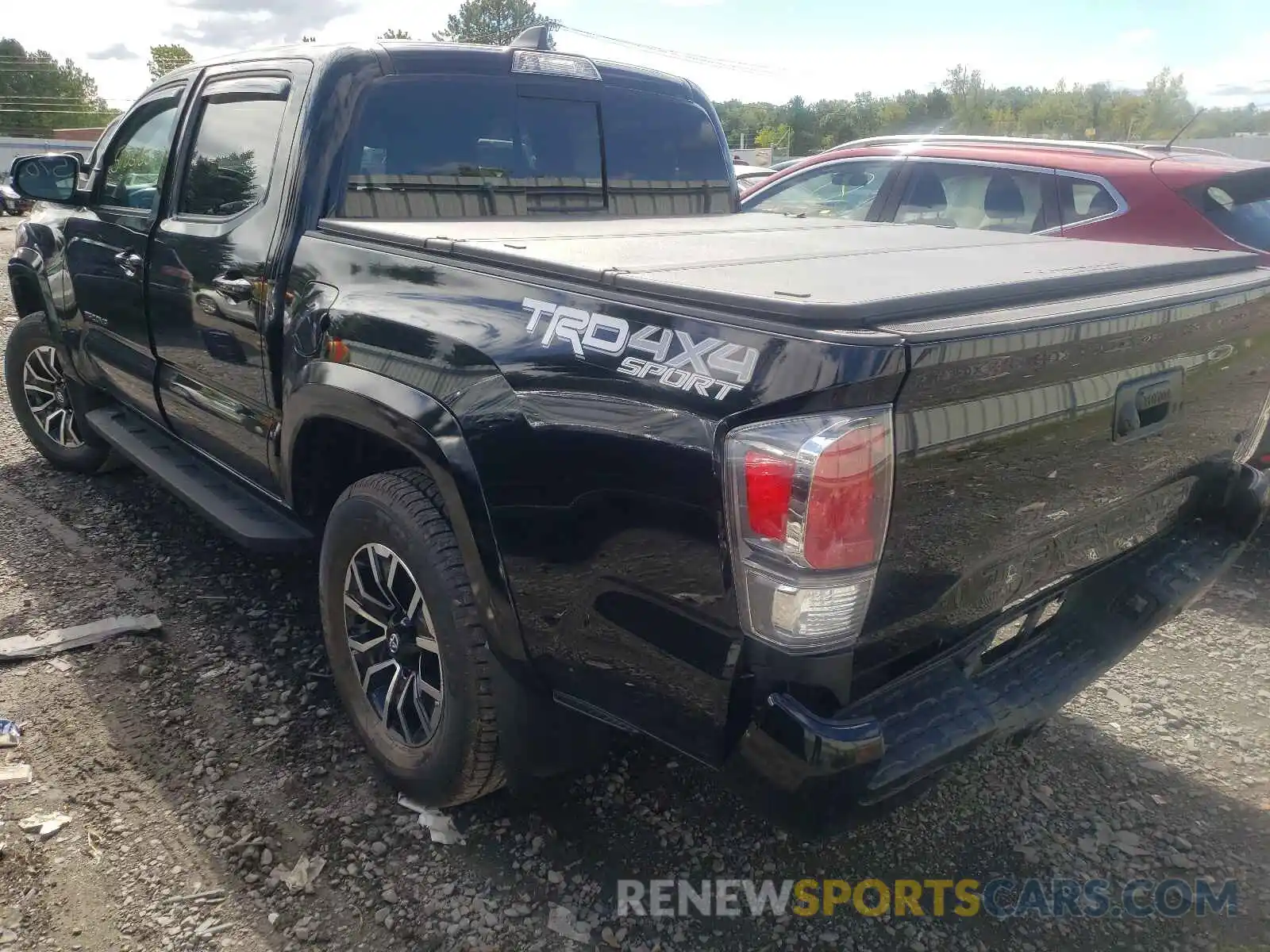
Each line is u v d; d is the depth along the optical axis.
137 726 2.86
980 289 1.85
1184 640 3.70
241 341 3.02
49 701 2.96
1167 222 4.48
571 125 3.53
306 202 2.83
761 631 1.65
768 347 1.62
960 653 2.03
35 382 4.80
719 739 1.77
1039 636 2.41
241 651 3.28
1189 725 3.12
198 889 2.27
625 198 3.74
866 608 1.66
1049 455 1.91
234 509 3.26
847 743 1.62
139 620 3.38
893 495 1.62
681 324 1.77
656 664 1.86
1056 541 2.13
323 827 2.49
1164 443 2.24
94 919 2.17
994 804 2.70
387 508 2.39
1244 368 2.46
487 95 3.26
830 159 5.88
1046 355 1.78
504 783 2.43
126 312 3.74
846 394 1.53
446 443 2.12
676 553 1.75
